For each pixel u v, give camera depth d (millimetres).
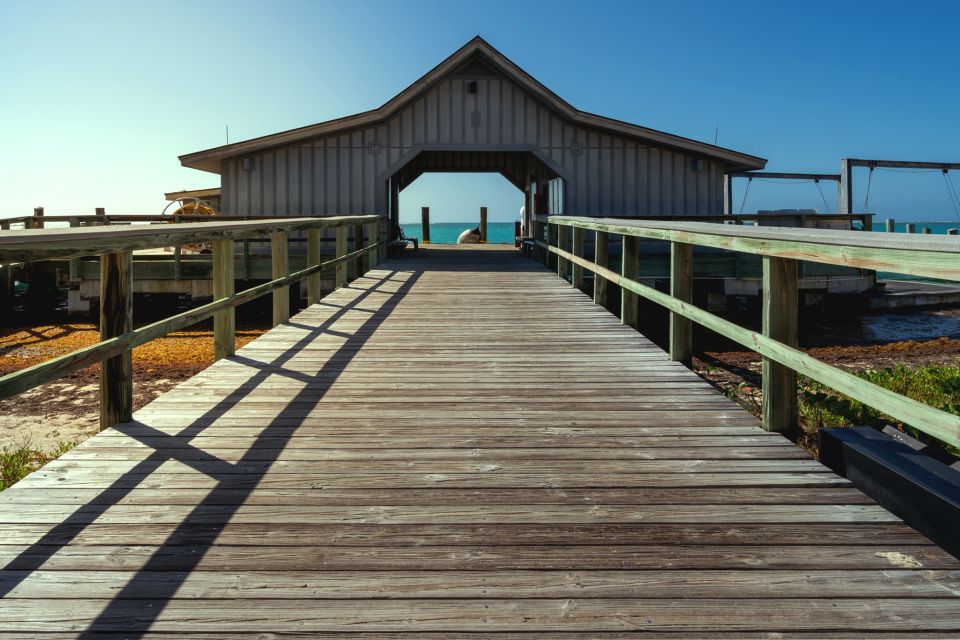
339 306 7840
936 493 2256
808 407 5527
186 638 1761
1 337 10492
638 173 15523
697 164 15578
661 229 5035
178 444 3225
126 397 3539
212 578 2041
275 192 15148
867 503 2578
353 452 3133
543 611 1880
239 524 2396
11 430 5359
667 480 2801
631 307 6539
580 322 6785
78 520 2412
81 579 2031
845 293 12727
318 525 2393
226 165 15094
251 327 10883
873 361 8531
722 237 3785
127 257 3477
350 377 4574
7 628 1795
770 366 3420
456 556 2178
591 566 2115
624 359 5133
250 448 3178
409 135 15242
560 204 16062
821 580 2033
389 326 6562
